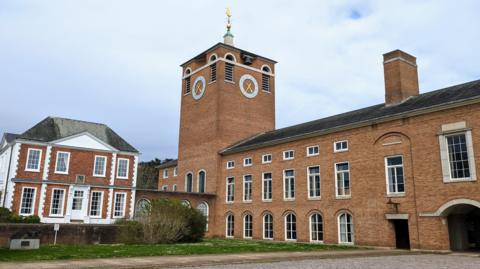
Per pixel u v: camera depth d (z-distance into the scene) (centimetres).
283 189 3491
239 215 3944
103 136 4088
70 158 3738
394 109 2895
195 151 4691
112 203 3844
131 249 2205
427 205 2456
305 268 1499
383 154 2759
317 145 3250
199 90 4831
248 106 4725
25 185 3488
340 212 2989
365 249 2536
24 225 2614
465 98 2344
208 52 4803
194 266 1578
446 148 2419
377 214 2730
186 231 2995
